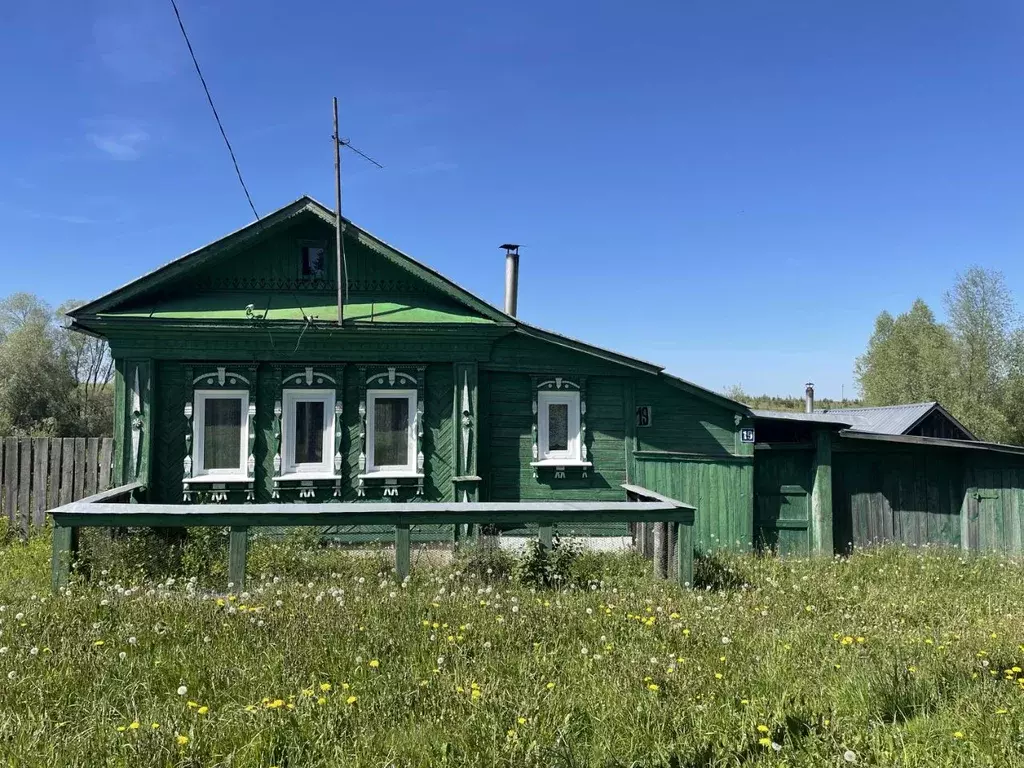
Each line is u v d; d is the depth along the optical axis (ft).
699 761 13.17
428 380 40.11
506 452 40.88
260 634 18.81
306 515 25.27
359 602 21.67
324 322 37.60
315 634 18.54
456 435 39.70
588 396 41.73
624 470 41.68
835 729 14.17
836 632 20.94
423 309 40.42
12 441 40.04
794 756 13.29
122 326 36.29
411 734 13.51
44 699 14.85
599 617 21.24
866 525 43.37
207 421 38.22
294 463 38.86
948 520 44.24
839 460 43.55
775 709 15.24
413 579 25.27
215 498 37.68
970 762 13.17
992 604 26.81
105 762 12.50
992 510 43.83
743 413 42.29
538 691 15.44
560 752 12.87
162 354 37.35
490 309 39.88
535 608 21.65
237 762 12.66
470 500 39.37
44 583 26.30
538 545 28.32
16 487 39.86
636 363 41.42
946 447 43.34
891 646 19.56
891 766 13.06
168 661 17.02
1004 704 15.52
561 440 41.68
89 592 22.89
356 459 39.14
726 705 15.08
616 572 29.14
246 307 38.34
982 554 39.52
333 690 15.44
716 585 28.53
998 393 109.70
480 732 13.50
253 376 38.47
